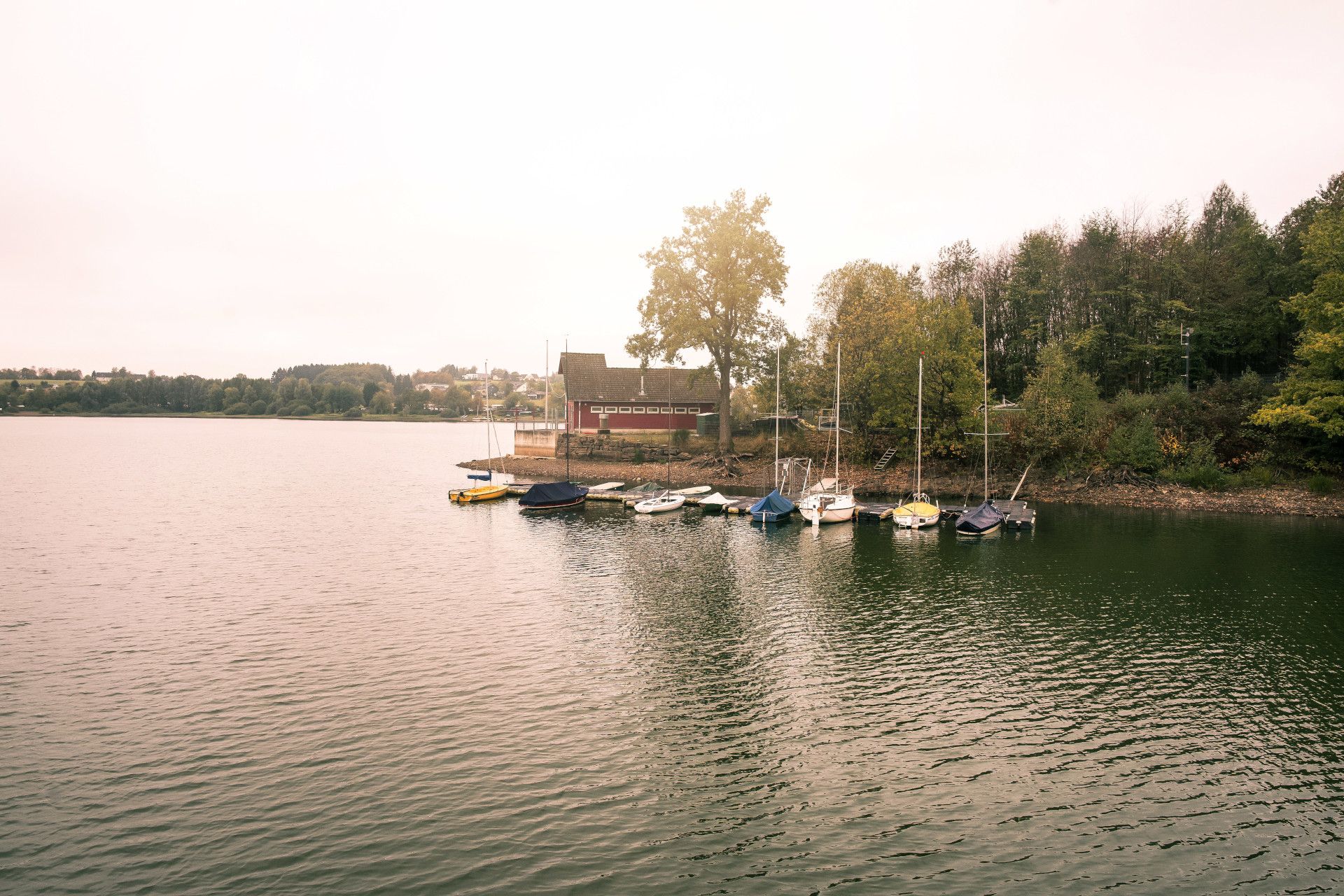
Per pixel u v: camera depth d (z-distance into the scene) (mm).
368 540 55906
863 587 42281
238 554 50750
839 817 20234
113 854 18281
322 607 38156
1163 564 46969
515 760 22938
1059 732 25031
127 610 37500
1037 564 47344
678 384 108000
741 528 60406
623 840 19125
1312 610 37375
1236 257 87125
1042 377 78438
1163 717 26125
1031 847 18984
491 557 49844
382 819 19859
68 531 59094
